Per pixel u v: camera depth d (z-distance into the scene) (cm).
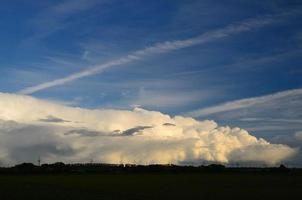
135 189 9962
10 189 9419
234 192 8994
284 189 9838
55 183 12612
